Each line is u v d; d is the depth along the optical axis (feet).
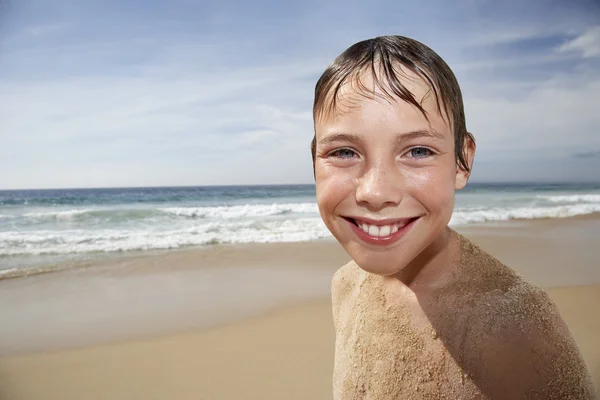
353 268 4.41
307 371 14.79
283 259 33.76
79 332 18.90
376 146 2.84
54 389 14.14
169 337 18.04
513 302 2.80
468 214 63.67
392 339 3.26
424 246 2.96
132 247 39.63
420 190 2.82
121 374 14.99
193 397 13.38
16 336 18.54
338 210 3.00
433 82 2.89
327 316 20.24
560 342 2.63
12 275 29.35
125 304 22.76
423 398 2.97
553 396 2.55
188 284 26.50
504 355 2.70
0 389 14.05
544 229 49.73
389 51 2.92
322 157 3.10
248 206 72.13
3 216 58.85
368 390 3.35
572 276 27.53
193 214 65.21
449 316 2.99
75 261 33.86
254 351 16.43
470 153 3.40
